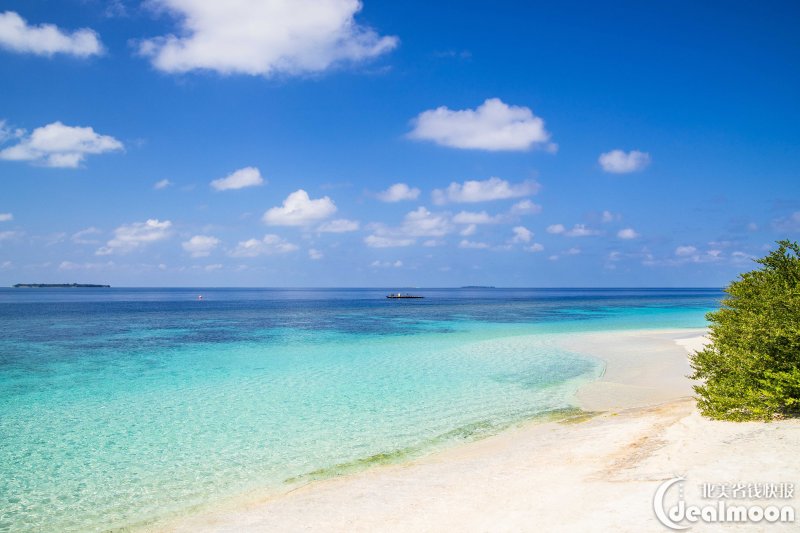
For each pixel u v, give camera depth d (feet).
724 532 20.29
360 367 83.20
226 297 632.38
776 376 33.94
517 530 23.93
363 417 53.21
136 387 69.00
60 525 30.63
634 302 395.14
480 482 32.60
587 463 33.55
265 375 77.00
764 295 39.58
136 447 44.65
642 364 82.53
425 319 199.31
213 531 28.73
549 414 52.70
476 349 103.45
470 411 54.90
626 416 48.21
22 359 94.99
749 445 29.91
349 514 29.27
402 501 30.63
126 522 30.83
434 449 42.88
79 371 81.66
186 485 36.37
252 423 51.52
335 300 492.13
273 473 38.34
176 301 459.32
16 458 42.14
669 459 29.96
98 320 200.95
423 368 81.61
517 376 74.08
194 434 48.14
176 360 92.63
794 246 43.21
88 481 37.32
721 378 39.14
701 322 174.09
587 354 94.48
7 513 32.30
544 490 29.22
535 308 295.07
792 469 25.46
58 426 51.06
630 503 24.58
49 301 449.89
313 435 47.42
